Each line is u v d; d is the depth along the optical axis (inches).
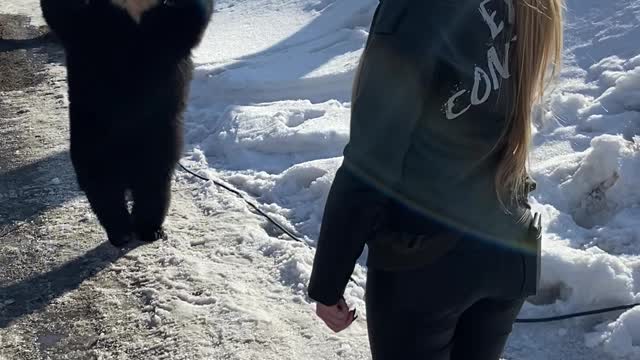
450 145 74.5
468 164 75.8
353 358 139.7
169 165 181.8
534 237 84.3
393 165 71.8
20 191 223.9
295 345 145.7
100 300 167.2
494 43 73.7
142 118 173.2
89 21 162.7
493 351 87.1
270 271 170.9
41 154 248.1
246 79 278.8
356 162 71.7
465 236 77.4
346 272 76.0
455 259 77.5
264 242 181.2
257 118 244.2
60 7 161.0
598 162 174.9
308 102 256.8
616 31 240.7
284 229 188.2
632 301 142.1
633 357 130.8
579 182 177.5
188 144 247.1
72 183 226.2
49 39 392.2
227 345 147.7
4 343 155.5
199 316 157.3
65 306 166.2
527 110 78.0
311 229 187.5
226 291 164.4
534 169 186.1
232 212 198.8
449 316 79.9
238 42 335.3
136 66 167.9
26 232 199.9
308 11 349.1
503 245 80.1
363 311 152.8
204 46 337.1
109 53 165.8
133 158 177.9
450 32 70.4
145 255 182.5
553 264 148.2
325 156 222.4
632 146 176.2
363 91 71.4
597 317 142.5
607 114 205.5
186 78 181.5
